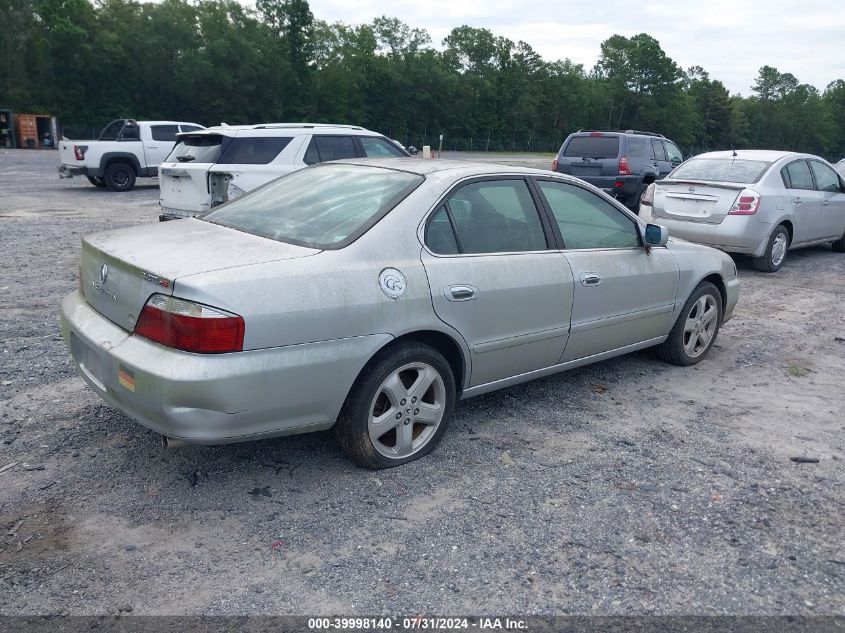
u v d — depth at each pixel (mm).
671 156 17031
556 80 99062
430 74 85250
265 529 3207
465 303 3842
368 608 2723
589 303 4637
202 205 9984
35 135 46250
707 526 3400
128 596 2727
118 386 3197
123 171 18688
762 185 9766
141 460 3779
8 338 5645
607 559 3102
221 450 3928
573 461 4016
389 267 3553
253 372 3064
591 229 4805
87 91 62125
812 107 125750
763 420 4762
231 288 3037
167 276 3049
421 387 3797
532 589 2877
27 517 3207
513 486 3691
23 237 10500
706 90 118188
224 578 2859
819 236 11203
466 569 2984
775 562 3135
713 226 9633
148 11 64000
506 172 4352
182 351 3002
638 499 3619
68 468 3656
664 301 5305
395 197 3811
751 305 8172
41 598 2691
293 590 2807
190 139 10680
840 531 3410
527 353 4332
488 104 93688
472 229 4043
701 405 4984
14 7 59156
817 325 7332
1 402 4398
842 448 4355
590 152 15141
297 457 3895
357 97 79688
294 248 3471
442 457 3984
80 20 61375
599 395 5102
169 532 3156
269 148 10312
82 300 3809
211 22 65188
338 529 3229
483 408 4754
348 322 3342
